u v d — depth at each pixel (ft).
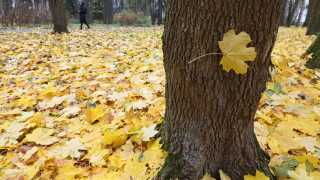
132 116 3.58
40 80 5.92
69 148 3.04
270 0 1.78
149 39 12.71
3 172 2.65
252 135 2.54
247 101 2.17
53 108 4.43
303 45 10.36
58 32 15.58
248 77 2.05
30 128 3.67
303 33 19.27
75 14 51.01
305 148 2.90
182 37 2.07
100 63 7.29
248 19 1.82
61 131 3.64
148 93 4.71
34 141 3.25
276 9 1.85
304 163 2.45
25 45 9.96
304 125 3.34
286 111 3.82
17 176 2.52
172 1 2.08
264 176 2.32
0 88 5.41
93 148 2.97
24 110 4.38
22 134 3.50
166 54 2.30
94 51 9.16
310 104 4.18
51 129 3.47
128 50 9.21
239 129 2.31
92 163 2.76
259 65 2.04
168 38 2.20
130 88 5.26
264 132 3.20
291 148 2.84
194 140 2.40
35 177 2.60
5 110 4.27
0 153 3.13
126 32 17.40
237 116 2.22
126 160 2.79
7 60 7.88
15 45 10.10
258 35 1.89
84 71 6.46
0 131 3.60
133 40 12.28
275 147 2.90
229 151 2.39
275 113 3.71
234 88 2.08
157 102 4.29
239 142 2.37
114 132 3.07
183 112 2.40
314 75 5.47
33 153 2.90
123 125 3.60
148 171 2.62
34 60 7.69
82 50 9.23
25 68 6.88
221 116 2.21
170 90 2.45
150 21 53.88
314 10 15.07
